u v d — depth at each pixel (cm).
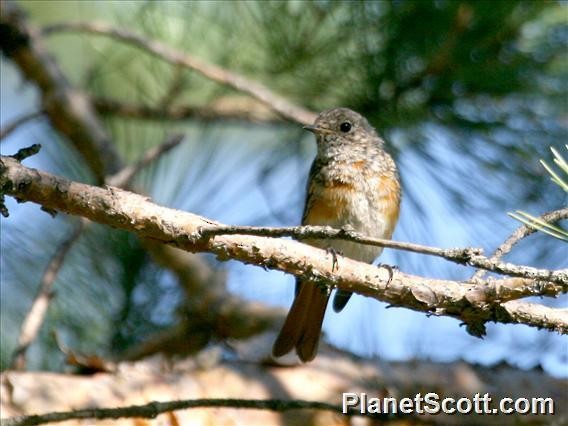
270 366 842
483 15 963
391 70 1033
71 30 1129
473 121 1029
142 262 1049
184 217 670
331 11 1045
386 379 838
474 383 845
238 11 1113
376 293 712
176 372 816
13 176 634
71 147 1124
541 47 983
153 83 1278
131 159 1169
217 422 782
